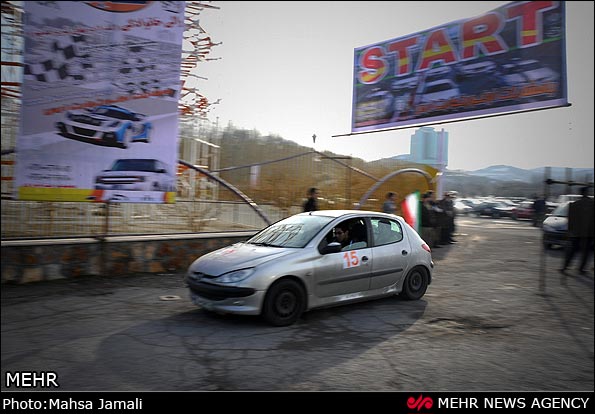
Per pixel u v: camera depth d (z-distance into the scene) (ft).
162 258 28.58
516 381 14.24
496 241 56.13
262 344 16.55
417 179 51.42
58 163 25.00
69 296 22.26
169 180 28.12
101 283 25.04
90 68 25.70
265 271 18.22
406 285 23.57
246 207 33.99
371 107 45.68
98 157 26.04
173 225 30.45
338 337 17.69
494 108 36.73
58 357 14.89
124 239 27.48
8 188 25.12
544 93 33.81
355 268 20.93
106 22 26.08
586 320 21.45
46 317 19.08
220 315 20.01
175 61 28.12
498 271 34.63
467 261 39.37
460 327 19.72
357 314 21.12
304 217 22.61
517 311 22.79
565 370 15.25
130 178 26.99
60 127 25.00
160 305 21.39
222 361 14.87
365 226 22.30
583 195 33.68
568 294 26.99
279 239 21.29
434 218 47.60
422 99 41.52
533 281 30.86
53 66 24.77
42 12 24.45
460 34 38.78
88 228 26.99
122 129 26.66
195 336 17.21
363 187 45.50
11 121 25.29
